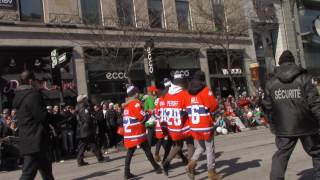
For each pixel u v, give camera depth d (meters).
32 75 7.84
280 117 6.77
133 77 25.80
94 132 14.54
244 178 9.07
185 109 9.55
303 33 37.00
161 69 27.45
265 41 34.94
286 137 6.77
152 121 12.77
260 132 21.00
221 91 30.44
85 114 14.29
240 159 11.64
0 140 14.99
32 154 7.54
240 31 31.02
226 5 30.86
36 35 22.67
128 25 25.64
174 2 29.02
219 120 22.64
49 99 22.66
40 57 22.78
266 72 34.41
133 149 10.29
